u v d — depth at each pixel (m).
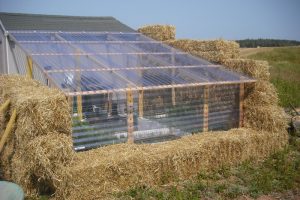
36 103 6.36
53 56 10.25
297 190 7.05
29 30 13.52
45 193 6.80
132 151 7.35
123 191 6.75
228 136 8.50
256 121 9.77
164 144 7.98
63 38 13.12
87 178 6.39
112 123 8.30
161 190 7.00
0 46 13.69
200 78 10.10
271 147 9.32
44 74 8.55
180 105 9.57
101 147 7.76
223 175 7.82
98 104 8.07
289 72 26.78
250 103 10.11
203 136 8.56
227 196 6.76
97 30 15.67
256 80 10.05
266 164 8.45
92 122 8.02
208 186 7.10
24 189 6.62
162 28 15.07
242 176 7.72
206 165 7.98
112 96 8.27
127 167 6.81
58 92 7.11
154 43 14.25
